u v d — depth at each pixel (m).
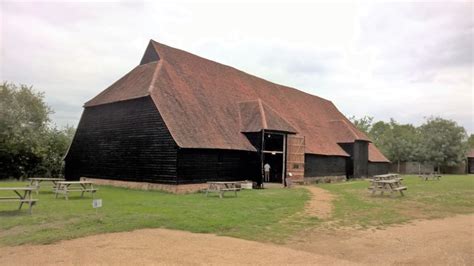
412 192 21.81
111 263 7.09
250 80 33.59
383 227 11.22
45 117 36.62
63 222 10.53
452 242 9.37
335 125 39.44
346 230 10.70
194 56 29.06
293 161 28.05
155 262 7.18
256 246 8.65
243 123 26.06
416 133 64.12
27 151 33.56
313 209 14.45
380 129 84.56
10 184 23.81
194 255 7.73
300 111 36.56
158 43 26.92
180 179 20.19
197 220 11.37
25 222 10.45
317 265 7.22
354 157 37.53
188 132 21.34
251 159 25.02
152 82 22.72
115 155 23.89
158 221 11.09
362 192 22.11
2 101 33.75
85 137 26.62
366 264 7.40
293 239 9.51
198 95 25.30
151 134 21.64
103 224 10.45
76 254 7.68
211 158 22.31
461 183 30.17
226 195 18.98
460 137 56.75
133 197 17.31
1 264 7.01
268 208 14.31
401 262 7.59
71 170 27.44
